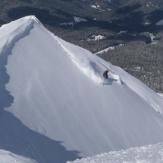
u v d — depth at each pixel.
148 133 149.12
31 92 145.62
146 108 166.88
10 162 74.62
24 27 186.12
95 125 142.25
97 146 130.38
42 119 133.25
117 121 149.25
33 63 164.38
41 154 114.25
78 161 72.38
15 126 123.06
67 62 173.50
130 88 178.00
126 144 137.50
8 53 164.75
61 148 120.00
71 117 141.12
